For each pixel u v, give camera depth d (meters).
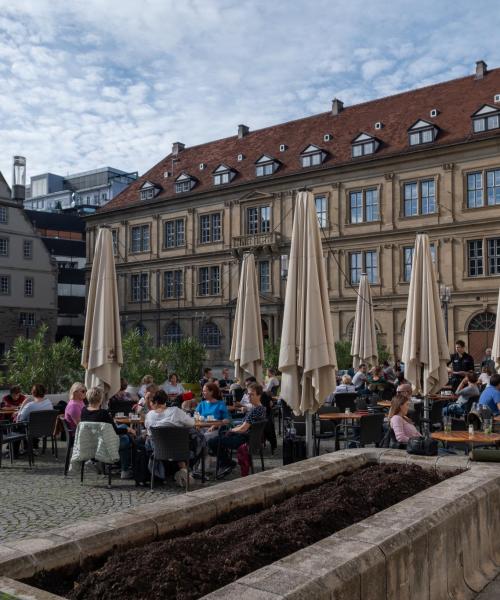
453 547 5.67
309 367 10.53
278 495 6.76
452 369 23.16
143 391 16.45
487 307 41.41
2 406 17.27
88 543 4.75
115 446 11.27
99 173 114.69
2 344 62.22
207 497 6.03
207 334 56.84
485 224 41.72
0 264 62.59
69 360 24.45
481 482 6.76
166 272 60.25
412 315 14.98
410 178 45.22
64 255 87.69
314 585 3.78
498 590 5.96
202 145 64.56
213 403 13.59
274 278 51.91
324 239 48.97
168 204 59.84
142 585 4.25
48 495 10.65
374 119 50.94
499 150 41.41
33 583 4.32
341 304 48.06
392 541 4.67
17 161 65.38
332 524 5.73
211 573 4.51
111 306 13.98
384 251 46.22
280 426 19.03
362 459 8.39
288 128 57.56
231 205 55.12
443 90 49.12
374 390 20.88
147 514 5.41
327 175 49.19
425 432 14.77
